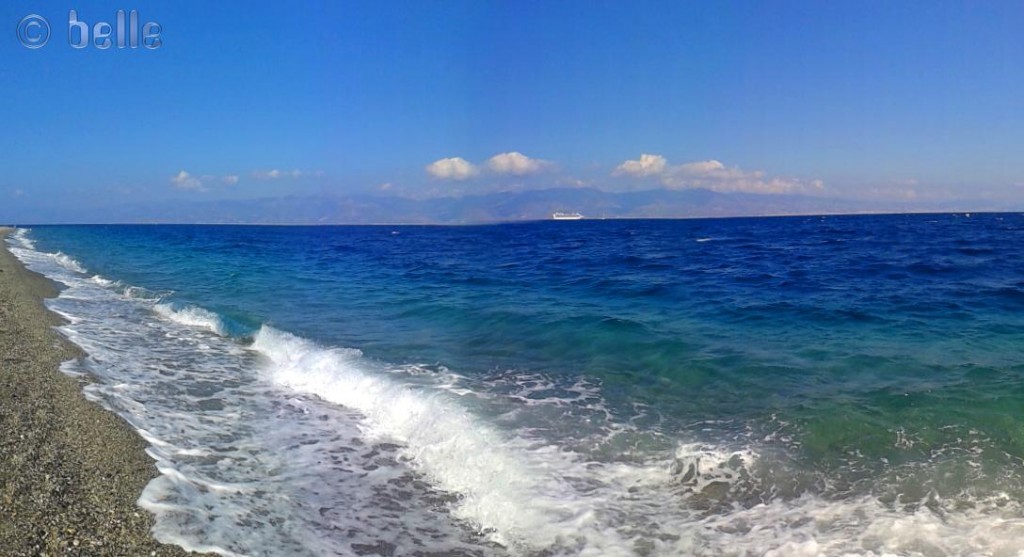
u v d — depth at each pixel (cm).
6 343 1178
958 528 517
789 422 768
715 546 523
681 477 652
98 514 534
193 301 1953
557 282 2225
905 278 2008
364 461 732
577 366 1087
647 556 514
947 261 2514
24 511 520
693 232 7569
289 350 1259
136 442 718
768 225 10075
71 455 652
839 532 526
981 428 707
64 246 5297
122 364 1128
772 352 1092
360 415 905
